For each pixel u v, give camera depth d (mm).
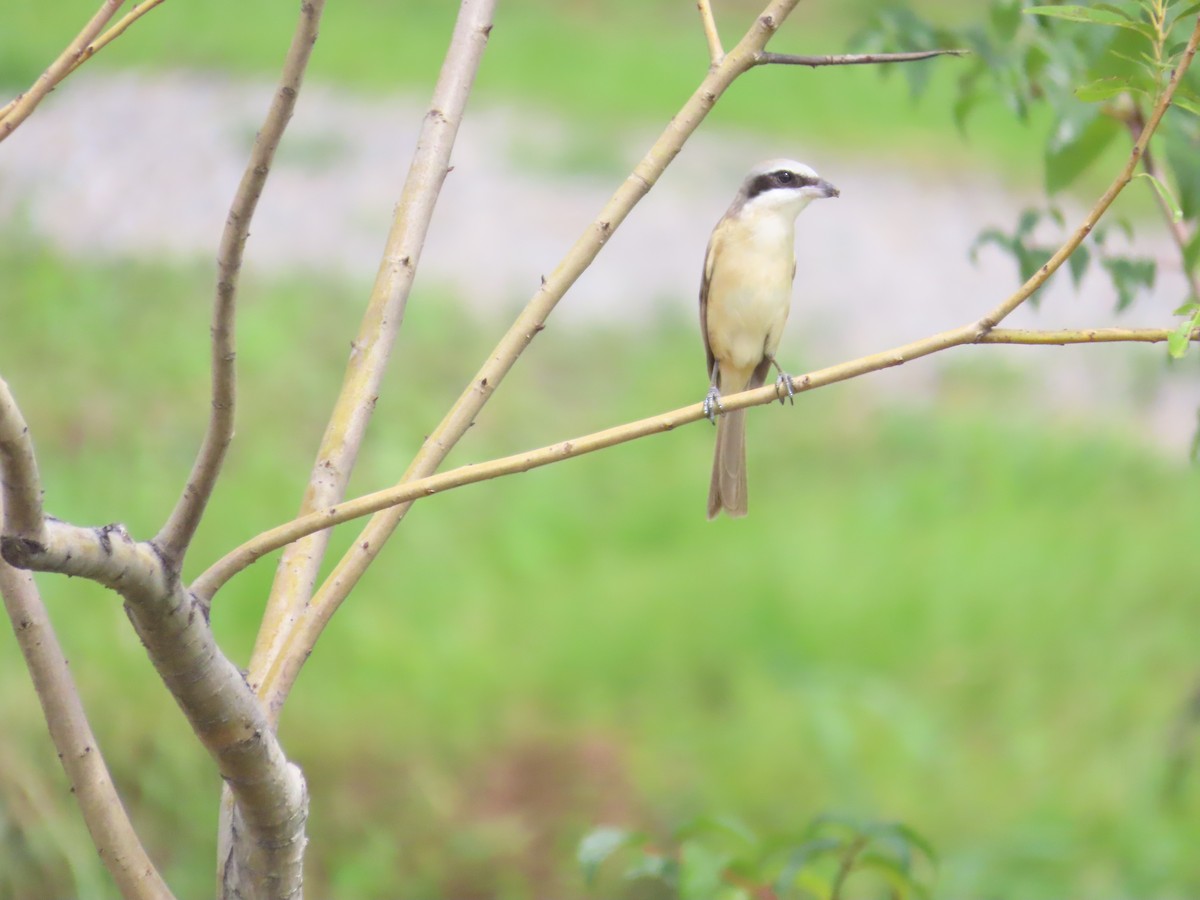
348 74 30141
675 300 21641
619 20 37625
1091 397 19984
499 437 16984
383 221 22969
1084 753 11125
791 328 21094
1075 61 5371
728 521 15523
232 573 3320
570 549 14852
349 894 9469
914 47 5691
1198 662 12328
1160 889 9562
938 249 25375
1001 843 9922
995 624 12977
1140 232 25484
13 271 18188
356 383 4000
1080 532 14852
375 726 11016
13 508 2770
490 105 29844
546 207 24969
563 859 9930
